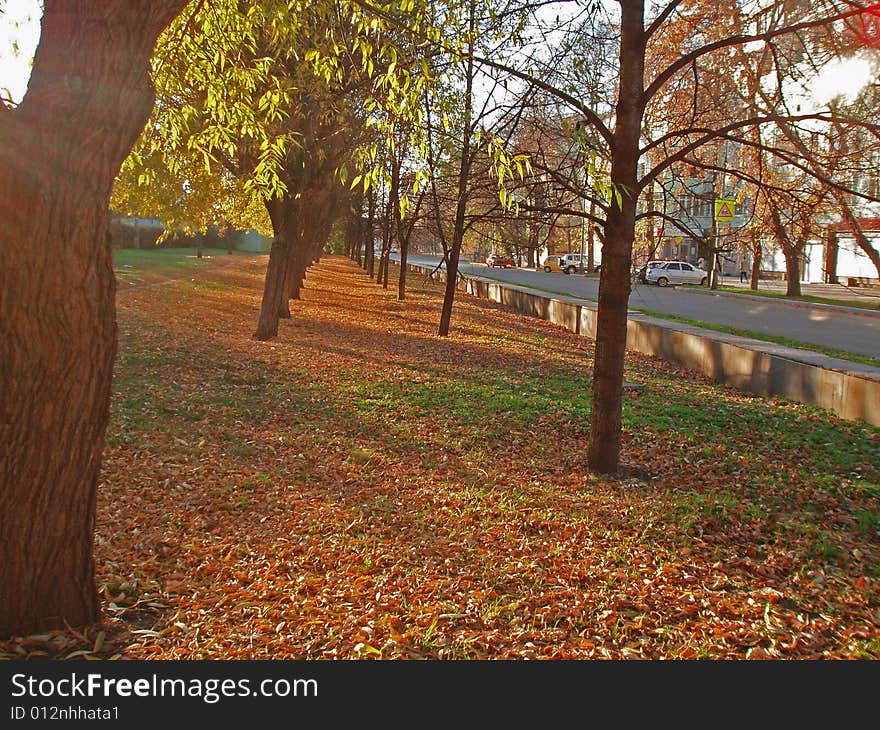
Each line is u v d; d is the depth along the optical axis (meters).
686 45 8.50
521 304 29.81
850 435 9.34
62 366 3.48
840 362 11.89
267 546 5.70
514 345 18.70
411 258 89.00
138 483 7.21
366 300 31.30
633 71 7.02
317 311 25.56
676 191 8.70
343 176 5.82
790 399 11.84
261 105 7.35
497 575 5.11
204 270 39.75
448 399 11.41
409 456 8.48
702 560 5.45
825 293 37.12
